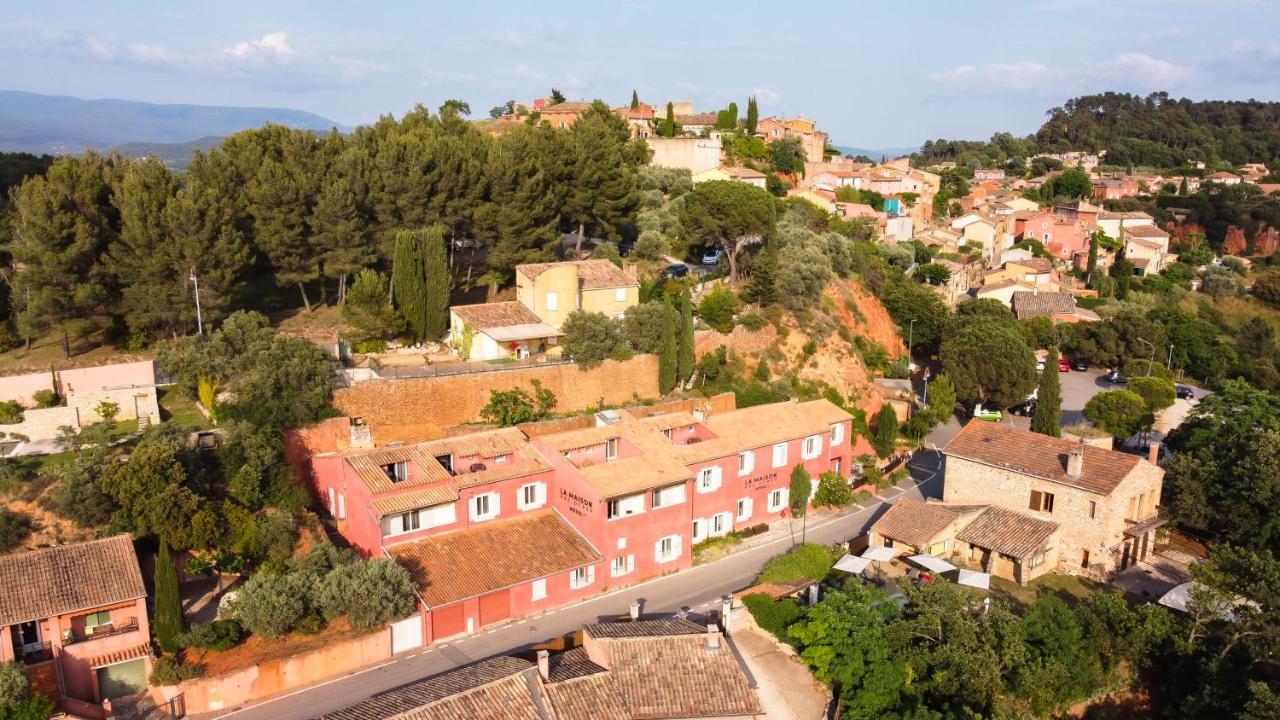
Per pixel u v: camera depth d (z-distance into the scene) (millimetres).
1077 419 102875
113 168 76188
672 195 132500
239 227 77750
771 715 47125
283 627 48125
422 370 70812
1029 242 181000
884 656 48062
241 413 60781
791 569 58969
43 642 44938
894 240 150125
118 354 71250
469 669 45969
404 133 96875
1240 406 76812
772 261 92875
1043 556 62406
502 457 61688
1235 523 64312
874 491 78188
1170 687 51500
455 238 90562
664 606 56906
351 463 57750
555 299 80688
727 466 66812
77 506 50812
